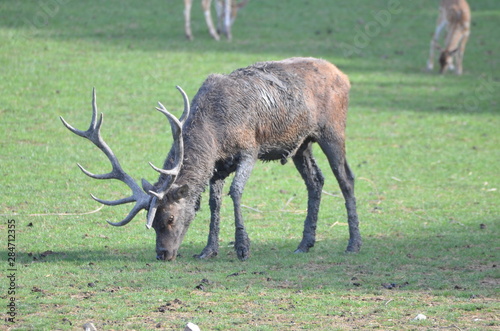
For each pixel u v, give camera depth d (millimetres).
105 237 31297
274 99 28688
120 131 48906
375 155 48719
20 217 33656
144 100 54781
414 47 75312
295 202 39094
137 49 66000
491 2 93312
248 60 64875
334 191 41844
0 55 60562
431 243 31969
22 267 26328
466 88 64938
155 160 44250
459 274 26938
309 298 23594
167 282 24891
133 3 80250
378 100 60250
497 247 31266
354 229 30703
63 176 40438
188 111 27078
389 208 38469
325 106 30219
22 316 21250
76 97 54094
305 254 29656
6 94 53094
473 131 54750
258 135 28641
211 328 20641
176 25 74812
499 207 38969
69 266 26594
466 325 21234
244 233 28234
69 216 34281
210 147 27500
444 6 68938
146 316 21609
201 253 28688
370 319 21688
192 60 64188
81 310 21953
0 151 43594
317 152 49312
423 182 43750
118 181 40375
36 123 48812
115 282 24812
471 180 44375
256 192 40594
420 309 22688
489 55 75000
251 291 24203
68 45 65062
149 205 26297
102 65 61062
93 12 75312
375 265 28031
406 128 54500
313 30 76500
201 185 27547
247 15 80250
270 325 21000
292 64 30203
